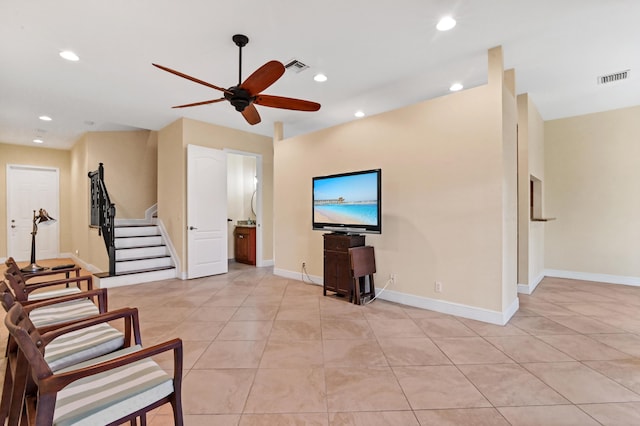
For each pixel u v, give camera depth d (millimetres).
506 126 3100
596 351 2455
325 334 2812
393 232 3779
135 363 1430
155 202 6473
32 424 1215
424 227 3494
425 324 3031
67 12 2354
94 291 2123
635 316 3258
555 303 3711
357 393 1909
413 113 3590
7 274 2264
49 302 1908
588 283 4758
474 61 3197
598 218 4906
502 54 2947
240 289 4426
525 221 4164
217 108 4586
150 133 6441
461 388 1959
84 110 4645
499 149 2965
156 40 2768
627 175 4695
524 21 2518
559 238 5219
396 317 3234
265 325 3039
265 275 5398
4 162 6836
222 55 3043
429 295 3463
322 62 3201
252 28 2600
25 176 7086
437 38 2771
